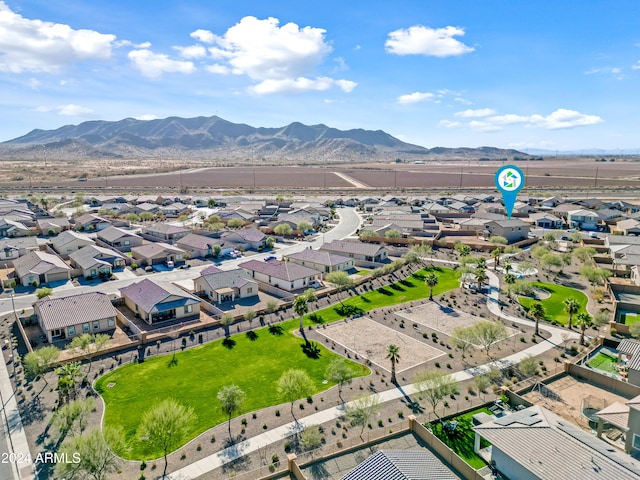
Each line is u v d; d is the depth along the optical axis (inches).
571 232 5098.4
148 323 2711.6
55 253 4384.8
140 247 4345.5
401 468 1186.6
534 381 2007.9
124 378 2071.9
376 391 1951.3
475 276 3602.4
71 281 3587.6
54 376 2070.6
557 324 2677.2
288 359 2265.0
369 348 2390.5
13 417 1745.8
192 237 4758.9
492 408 1793.8
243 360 2257.6
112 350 2330.2
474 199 7652.6
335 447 1560.0
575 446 1275.8
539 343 2423.7
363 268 4092.0
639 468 1243.8
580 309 2915.8
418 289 3412.9
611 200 7795.3
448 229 5605.3
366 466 1220.5
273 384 2017.7
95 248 4089.6
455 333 2342.5
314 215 6190.9
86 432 1648.6
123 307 3031.5
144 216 6422.2
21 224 5280.5
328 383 2023.9
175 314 2815.0
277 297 3272.6
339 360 1987.0
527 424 1408.7
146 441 1587.1
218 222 5846.5
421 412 1786.4
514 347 2379.4
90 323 2554.1
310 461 1482.5
